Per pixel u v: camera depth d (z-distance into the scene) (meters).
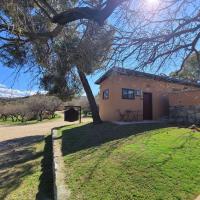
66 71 3.60
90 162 7.90
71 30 3.33
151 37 3.31
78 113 21.38
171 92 16.67
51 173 9.01
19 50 3.30
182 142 9.12
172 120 16.73
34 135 19.84
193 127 12.50
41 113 36.16
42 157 11.91
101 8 3.01
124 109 17.45
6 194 7.38
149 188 5.52
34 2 2.96
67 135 14.67
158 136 10.53
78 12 2.94
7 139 18.86
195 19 3.15
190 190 5.33
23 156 12.58
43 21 3.21
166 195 5.18
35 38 3.00
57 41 3.30
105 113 18.97
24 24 2.87
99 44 3.30
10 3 2.77
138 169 6.63
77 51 3.31
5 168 10.43
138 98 18.08
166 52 3.40
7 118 40.81
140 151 8.23
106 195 5.48
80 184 6.23
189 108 15.93
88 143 11.25
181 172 6.19
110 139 11.29
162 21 3.31
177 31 3.25
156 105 18.53
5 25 2.84
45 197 6.95
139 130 12.56
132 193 5.42
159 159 7.19
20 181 8.46
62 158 9.11
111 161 7.64
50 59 3.40
